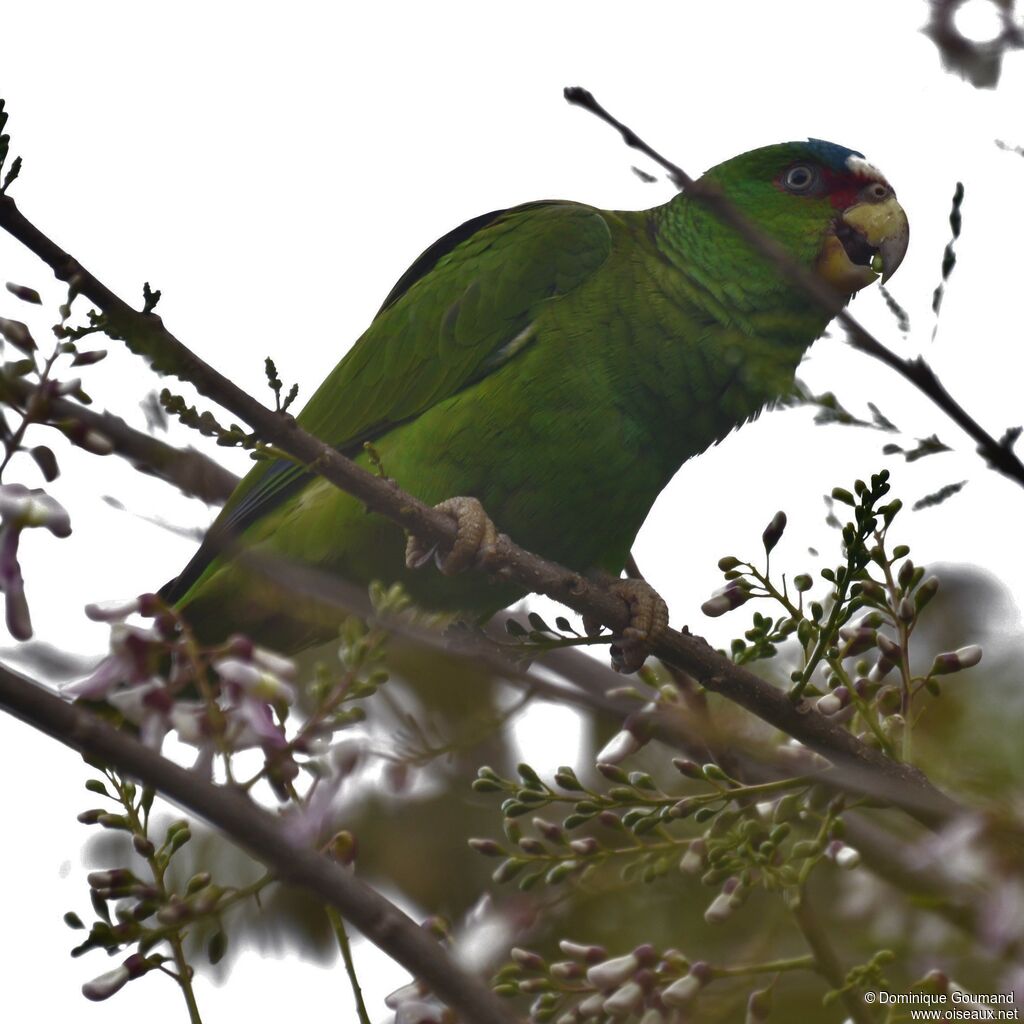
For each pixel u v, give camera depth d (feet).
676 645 24.82
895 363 18.80
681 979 20.10
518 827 21.80
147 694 16.94
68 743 16.39
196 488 19.76
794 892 20.54
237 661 17.13
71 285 17.75
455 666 31.68
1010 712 22.76
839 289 36.52
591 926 26.73
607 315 34.47
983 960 23.24
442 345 35.42
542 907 24.45
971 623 28.86
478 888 31.12
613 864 26.71
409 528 27.20
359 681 17.69
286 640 34.42
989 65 20.61
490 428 33.73
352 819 31.53
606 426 33.73
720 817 21.85
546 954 26.61
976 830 17.62
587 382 33.81
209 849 29.30
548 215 36.58
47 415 16.92
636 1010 20.03
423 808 31.55
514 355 34.55
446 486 33.91
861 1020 20.11
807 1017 24.47
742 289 34.83
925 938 24.06
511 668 26.50
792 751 23.72
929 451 20.70
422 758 25.57
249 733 17.07
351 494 25.96
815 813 22.35
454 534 28.19
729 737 23.31
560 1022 20.30
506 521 34.14
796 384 21.16
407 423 35.88
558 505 33.96
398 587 17.97
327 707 17.46
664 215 36.58
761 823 22.41
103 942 18.20
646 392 34.09
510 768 31.76
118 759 16.49
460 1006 17.87
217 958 18.81
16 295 17.25
